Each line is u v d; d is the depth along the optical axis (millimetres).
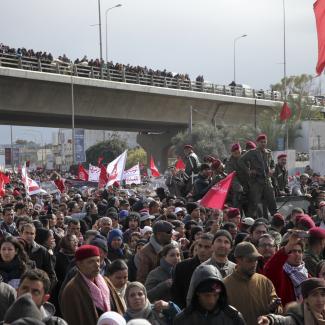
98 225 19047
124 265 11094
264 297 10039
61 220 21297
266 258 11977
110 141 122062
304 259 11672
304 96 93188
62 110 69125
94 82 69312
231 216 17250
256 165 22641
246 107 91250
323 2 18828
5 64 62812
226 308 8656
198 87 84562
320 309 8727
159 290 11516
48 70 66500
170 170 31109
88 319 10133
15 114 69562
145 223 19156
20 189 40656
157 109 79500
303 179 31891
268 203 22906
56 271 14203
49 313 9523
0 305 9750
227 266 11016
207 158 28188
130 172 41062
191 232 15414
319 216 17516
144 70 78000
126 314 9703
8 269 11930
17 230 17828
